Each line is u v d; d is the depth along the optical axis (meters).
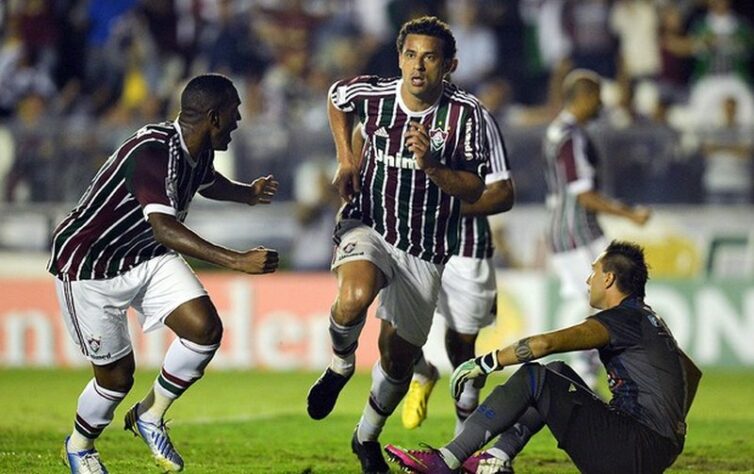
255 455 25.50
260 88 55.69
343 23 58.44
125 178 19.52
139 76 57.78
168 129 19.75
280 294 45.06
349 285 21.20
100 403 20.45
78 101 57.06
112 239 19.78
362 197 22.38
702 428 30.55
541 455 25.64
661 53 57.72
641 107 56.06
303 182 48.81
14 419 31.09
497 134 23.30
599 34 56.66
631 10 57.59
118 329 20.25
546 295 44.16
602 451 18.53
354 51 56.75
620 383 18.98
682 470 24.08
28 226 49.34
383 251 22.08
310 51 57.97
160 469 23.20
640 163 47.78
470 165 21.70
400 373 22.69
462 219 24.67
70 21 58.69
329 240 48.47
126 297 20.11
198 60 58.44
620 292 19.58
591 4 56.94
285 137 48.81
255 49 57.56
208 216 48.78
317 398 22.45
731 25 58.38
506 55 57.28
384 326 22.75
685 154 47.84
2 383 39.56
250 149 48.88
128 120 54.56
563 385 18.88
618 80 55.53
